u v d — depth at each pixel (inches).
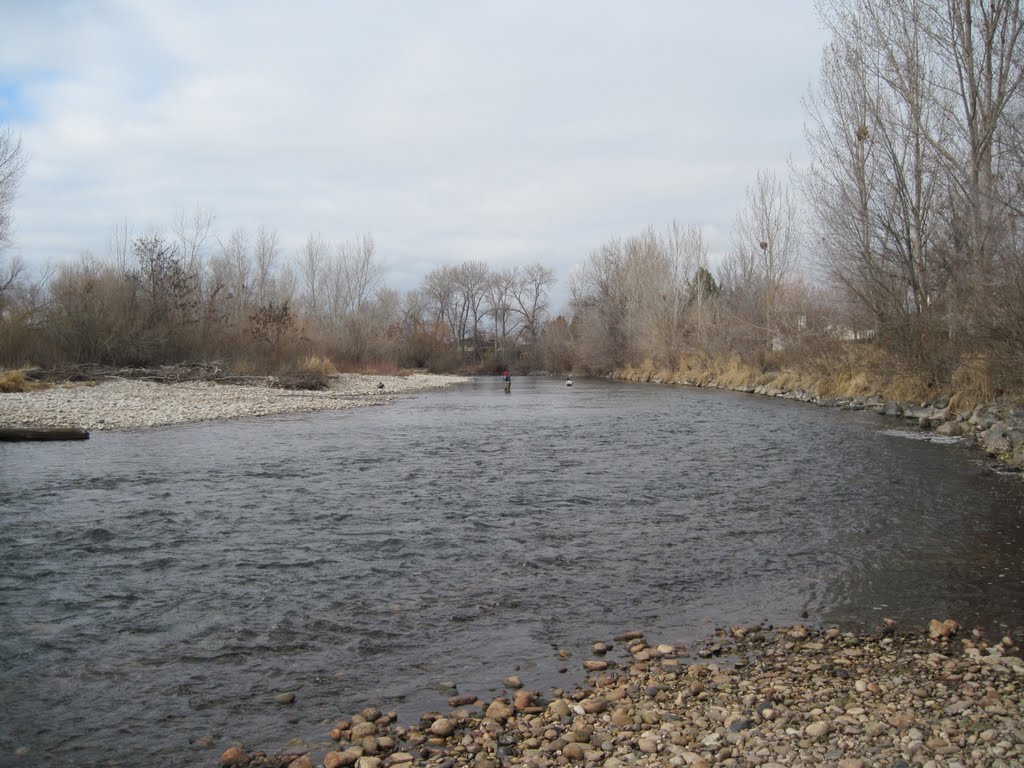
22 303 1539.1
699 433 816.9
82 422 860.6
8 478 523.8
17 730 188.5
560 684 216.5
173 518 410.6
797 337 1409.9
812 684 210.8
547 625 263.1
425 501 459.5
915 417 908.0
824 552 351.6
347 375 2249.0
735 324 1841.8
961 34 821.9
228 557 339.9
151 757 176.1
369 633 254.5
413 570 323.6
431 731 186.4
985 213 733.3
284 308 1919.3
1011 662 223.0
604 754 173.5
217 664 229.0
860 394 1129.4
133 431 816.3
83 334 1469.0
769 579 313.7
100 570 319.9
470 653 239.1
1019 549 350.3
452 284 4220.0
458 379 2733.8
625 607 281.3
